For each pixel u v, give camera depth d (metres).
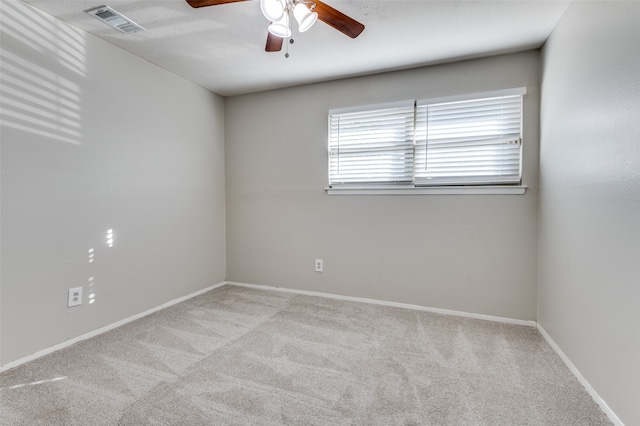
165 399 1.59
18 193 1.90
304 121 3.34
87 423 1.42
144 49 2.51
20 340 1.92
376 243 3.08
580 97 1.79
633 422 1.29
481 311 2.72
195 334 2.36
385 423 1.43
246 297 3.25
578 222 1.80
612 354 1.45
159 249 2.88
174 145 3.03
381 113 3.01
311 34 2.27
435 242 2.86
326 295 3.30
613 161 1.45
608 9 1.50
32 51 1.95
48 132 2.04
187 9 1.97
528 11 1.99
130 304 2.61
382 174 3.04
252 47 2.47
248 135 3.60
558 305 2.09
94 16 2.05
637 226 1.28
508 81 2.58
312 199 3.33
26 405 1.53
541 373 1.84
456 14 2.02
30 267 1.97
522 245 2.60
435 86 2.81
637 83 1.28
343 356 2.05
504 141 2.62
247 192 3.63
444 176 2.81
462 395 1.64
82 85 2.23
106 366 1.90
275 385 1.72
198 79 3.15
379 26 2.16
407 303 2.97
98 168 2.35
